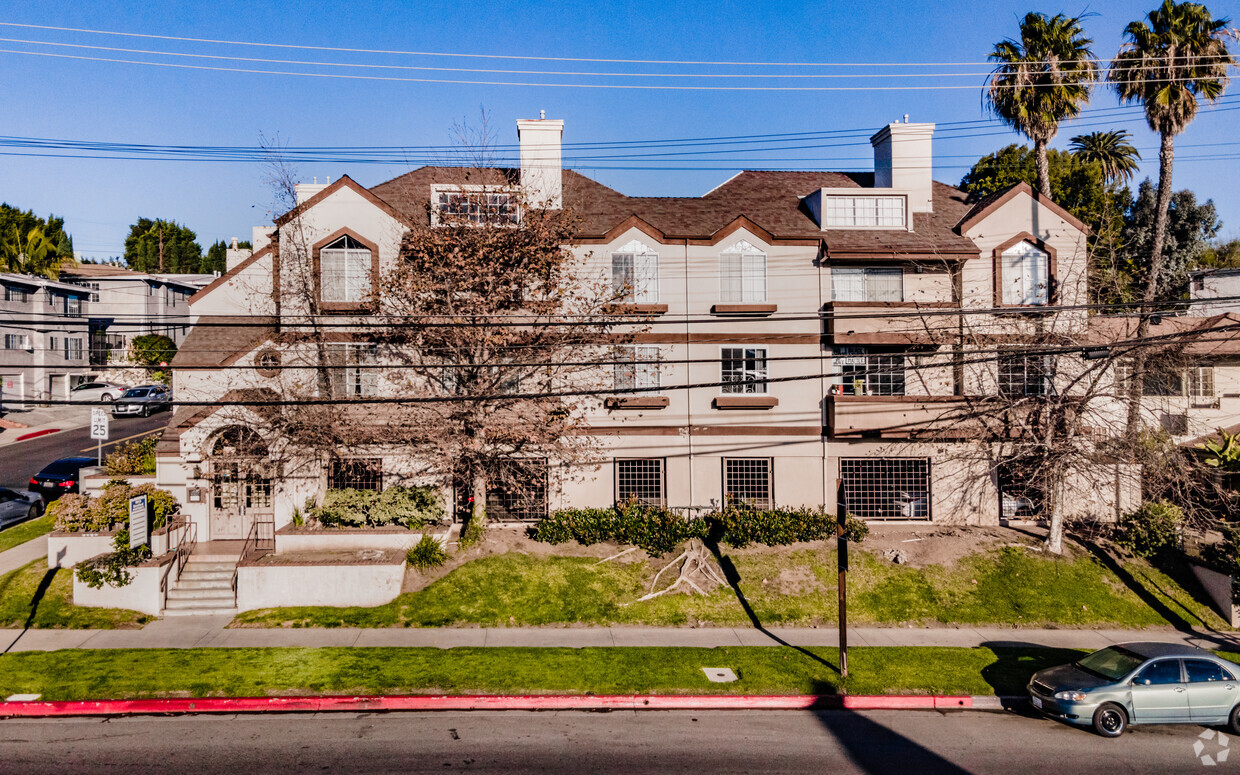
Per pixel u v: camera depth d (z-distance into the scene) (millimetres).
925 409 24703
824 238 25766
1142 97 28922
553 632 19578
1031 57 30031
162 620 19719
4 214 73500
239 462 23375
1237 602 21172
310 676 16156
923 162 28906
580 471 25219
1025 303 26406
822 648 18656
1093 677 15305
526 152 26953
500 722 14688
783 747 13773
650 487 25625
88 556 21594
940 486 25969
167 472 23266
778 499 25688
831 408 25344
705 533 23766
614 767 12773
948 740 14289
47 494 29141
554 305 22891
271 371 24391
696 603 21203
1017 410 24078
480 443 22047
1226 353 28031
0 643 17953
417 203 26000
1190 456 25172
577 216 24875
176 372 23641
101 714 14781
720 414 25562
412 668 16672
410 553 21812
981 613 21219
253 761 12703
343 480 24594
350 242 24484
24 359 48750
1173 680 15000
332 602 20547
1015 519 26094
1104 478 25047
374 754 13078
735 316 25562
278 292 24016
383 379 23969
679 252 25594
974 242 26516
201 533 23391
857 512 25984
